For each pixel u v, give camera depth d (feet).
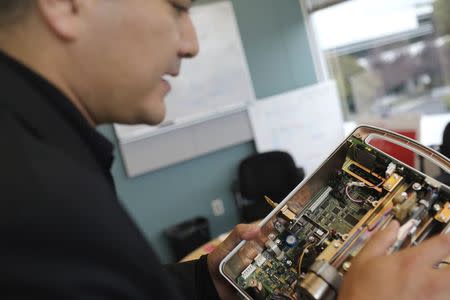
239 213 10.31
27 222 0.84
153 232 9.94
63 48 1.08
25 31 1.06
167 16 1.19
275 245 2.56
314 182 2.69
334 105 10.91
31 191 0.88
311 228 2.56
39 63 1.09
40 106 1.06
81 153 1.13
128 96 1.20
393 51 10.58
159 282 1.04
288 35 10.83
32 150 0.95
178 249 9.39
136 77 1.17
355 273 1.38
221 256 2.47
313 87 10.77
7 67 1.05
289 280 2.38
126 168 9.43
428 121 10.44
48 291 0.83
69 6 1.04
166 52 1.21
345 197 2.66
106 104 1.21
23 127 1.02
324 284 1.65
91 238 0.89
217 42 9.92
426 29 9.78
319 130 10.91
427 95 10.60
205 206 10.39
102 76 1.13
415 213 2.16
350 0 9.73
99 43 1.09
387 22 10.30
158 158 9.64
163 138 9.66
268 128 10.57
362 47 10.94
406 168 2.52
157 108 1.29
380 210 2.37
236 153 10.57
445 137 7.42
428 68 10.23
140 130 9.38
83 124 1.16
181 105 9.75
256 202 9.16
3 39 1.08
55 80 1.11
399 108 11.12
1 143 0.94
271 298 2.30
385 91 11.18
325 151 11.00
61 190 0.91
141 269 0.98
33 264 0.83
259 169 9.18
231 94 10.18
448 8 9.20
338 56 11.41
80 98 1.17
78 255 0.87
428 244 1.36
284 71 10.88
